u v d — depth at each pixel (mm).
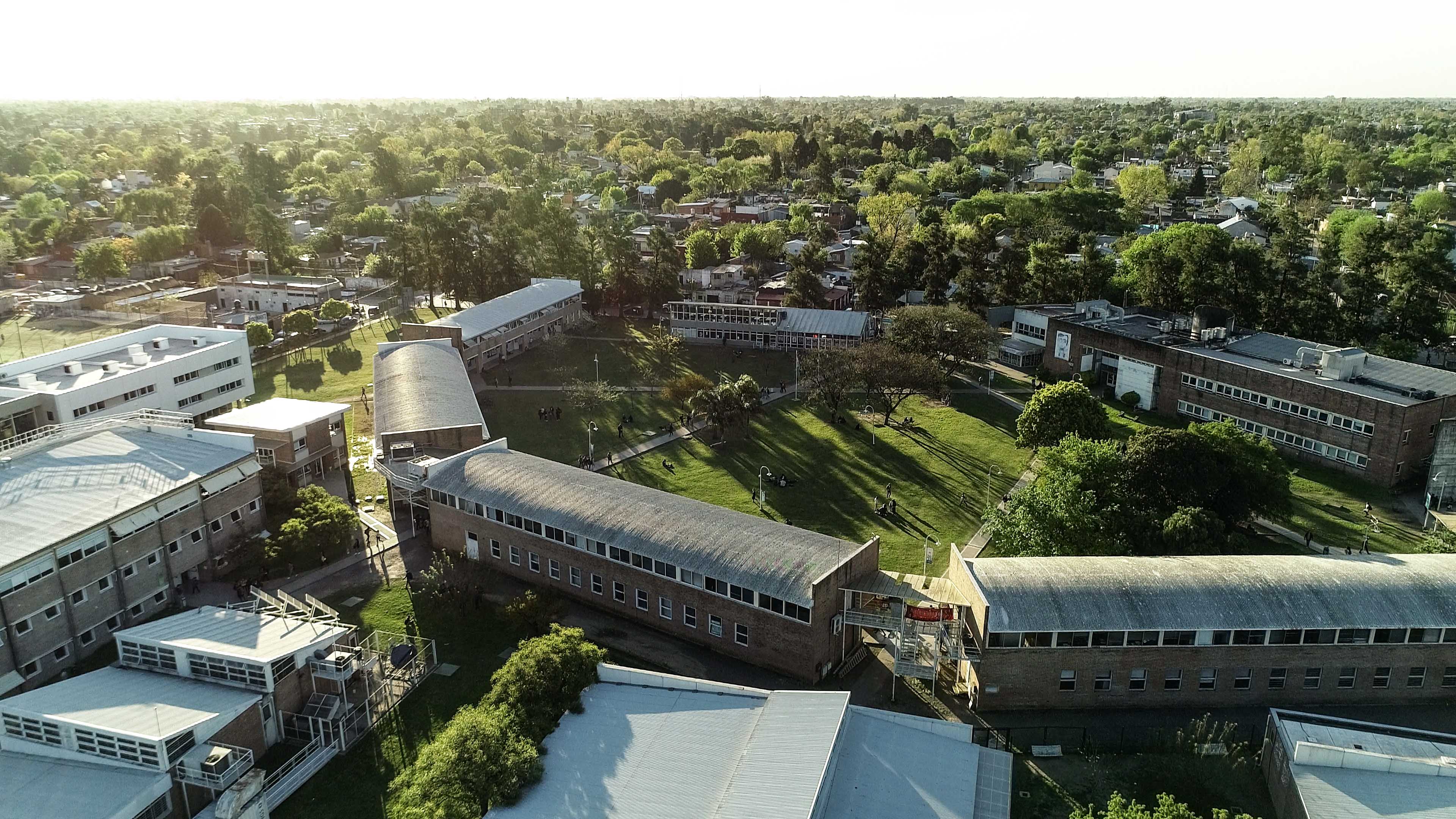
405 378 113688
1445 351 142000
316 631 62812
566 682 55625
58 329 155125
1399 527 89312
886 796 47531
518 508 79062
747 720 53656
